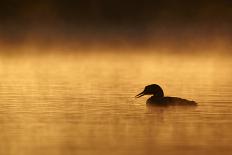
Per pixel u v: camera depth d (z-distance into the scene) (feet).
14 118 68.03
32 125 64.39
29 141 57.41
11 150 54.19
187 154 52.85
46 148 54.80
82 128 63.10
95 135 59.98
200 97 84.64
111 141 57.41
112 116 69.41
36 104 77.46
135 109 74.23
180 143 56.85
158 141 57.47
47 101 79.97
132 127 63.72
